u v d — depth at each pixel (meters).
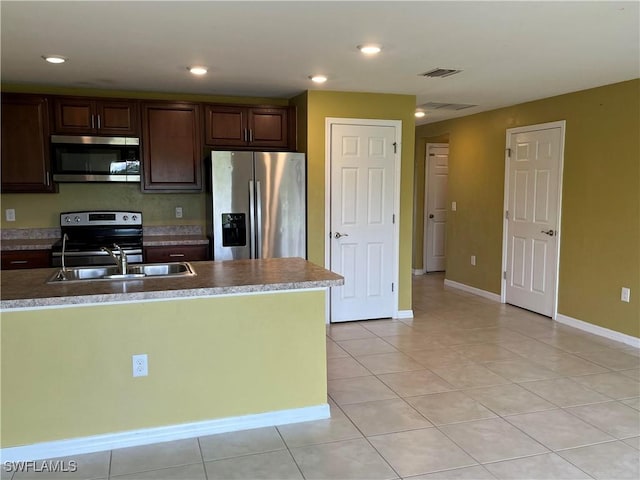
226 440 2.87
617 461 2.66
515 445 2.82
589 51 3.49
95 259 4.68
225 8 2.67
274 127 5.22
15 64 3.95
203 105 4.98
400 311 5.50
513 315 5.59
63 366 2.68
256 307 2.98
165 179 4.95
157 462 2.64
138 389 2.81
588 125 4.86
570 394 3.51
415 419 3.13
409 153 5.34
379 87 4.83
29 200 4.96
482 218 6.48
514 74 4.23
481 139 6.44
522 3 2.58
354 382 3.71
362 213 5.26
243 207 4.82
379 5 2.62
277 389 3.06
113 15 2.79
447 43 3.31
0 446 2.63
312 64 3.90
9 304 2.49
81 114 4.69
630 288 4.52
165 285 2.83
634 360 4.17
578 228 5.02
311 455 2.71
